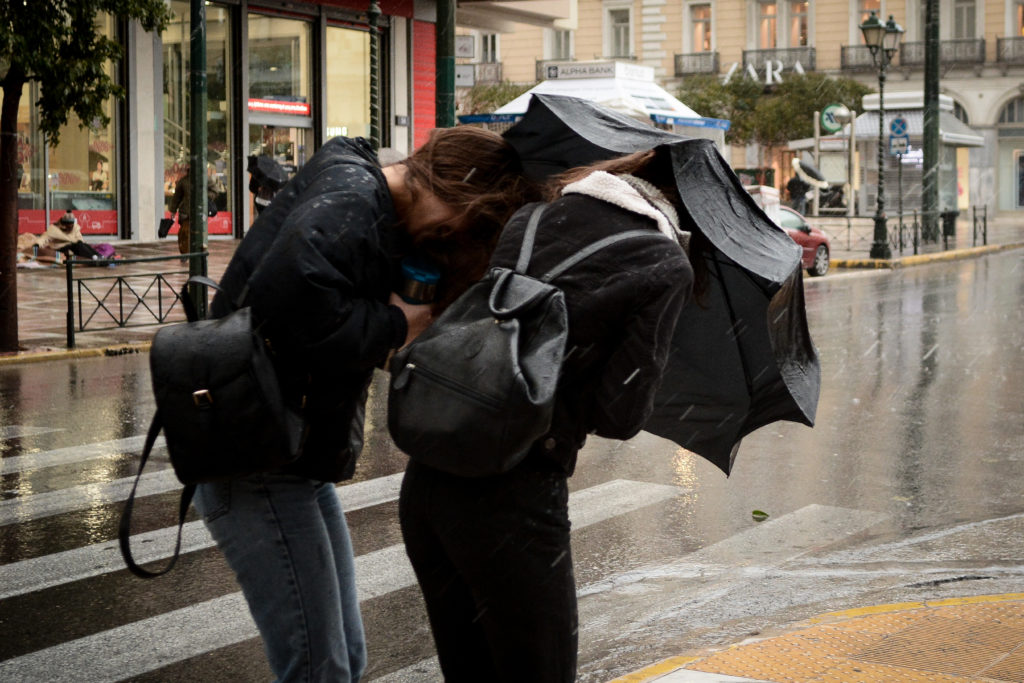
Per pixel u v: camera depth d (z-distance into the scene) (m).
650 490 7.25
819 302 18.98
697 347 3.25
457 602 2.82
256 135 26.53
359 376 2.78
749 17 55.62
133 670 4.37
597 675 4.39
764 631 4.72
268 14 26.31
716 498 7.04
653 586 5.44
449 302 2.90
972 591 5.25
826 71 54.81
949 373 11.72
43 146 22.80
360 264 2.68
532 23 32.25
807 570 5.66
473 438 2.43
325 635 2.90
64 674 4.32
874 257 28.17
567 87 26.75
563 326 2.48
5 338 12.75
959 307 18.11
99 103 13.06
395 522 6.42
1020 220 52.59
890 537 6.21
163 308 16.31
